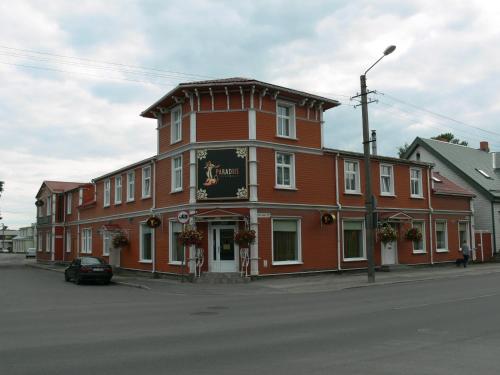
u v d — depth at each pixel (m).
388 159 31.48
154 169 29.31
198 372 7.17
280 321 11.89
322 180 27.70
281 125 26.48
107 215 37.06
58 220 50.25
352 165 29.86
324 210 27.50
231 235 24.69
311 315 12.84
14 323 12.30
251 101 24.83
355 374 6.97
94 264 25.98
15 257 79.50
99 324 11.90
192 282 24.00
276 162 25.70
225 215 24.06
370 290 19.97
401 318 12.05
